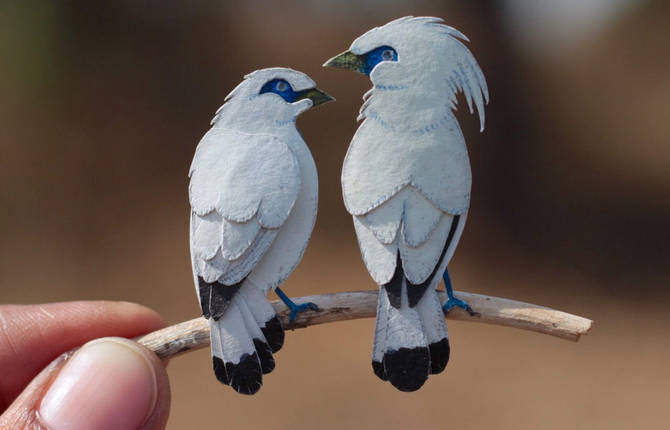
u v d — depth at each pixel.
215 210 0.37
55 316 0.41
